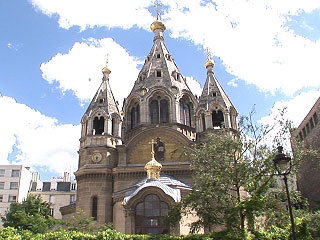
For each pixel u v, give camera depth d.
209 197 29.86
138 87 58.62
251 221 28.39
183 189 41.78
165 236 26.92
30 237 26.67
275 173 28.56
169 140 48.88
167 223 31.23
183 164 46.50
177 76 59.88
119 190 45.56
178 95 55.91
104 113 50.28
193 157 32.84
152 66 60.22
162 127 49.00
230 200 30.75
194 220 38.31
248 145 31.20
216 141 32.75
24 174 97.00
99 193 45.56
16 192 93.12
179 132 48.78
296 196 31.53
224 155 31.19
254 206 27.22
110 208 45.25
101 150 47.94
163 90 55.47
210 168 31.38
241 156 31.55
